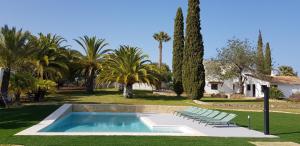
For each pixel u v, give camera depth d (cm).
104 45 5028
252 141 1419
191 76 3975
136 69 4097
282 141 1435
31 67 4141
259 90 5581
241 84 5678
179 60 4544
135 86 7188
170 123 2194
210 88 6444
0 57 3378
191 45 3981
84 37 5022
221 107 3475
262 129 1889
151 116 2759
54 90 3938
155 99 4125
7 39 3312
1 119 2164
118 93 4906
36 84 3591
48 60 4200
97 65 4903
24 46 3434
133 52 4128
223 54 5603
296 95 5041
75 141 1312
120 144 1264
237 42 5625
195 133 1633
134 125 2292
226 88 6456
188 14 4019
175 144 1292
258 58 5725
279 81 5684
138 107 3156
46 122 1986
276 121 2311
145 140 1364
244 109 3309
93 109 3142
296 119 2458
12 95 3462
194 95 3969
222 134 1616
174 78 4553
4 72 3144
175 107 3109
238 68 5638
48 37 4438
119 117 2809
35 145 1229
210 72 5731
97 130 2025
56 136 1431
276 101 4412
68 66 4722
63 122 2444
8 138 1376
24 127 1772
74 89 5847
